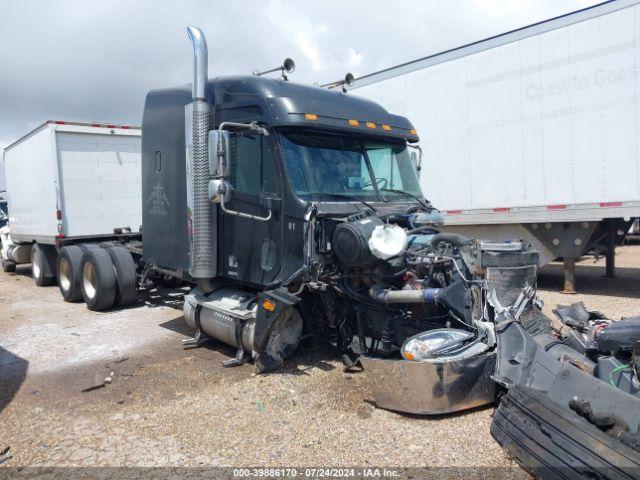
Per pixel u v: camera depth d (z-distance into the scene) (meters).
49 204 10.21
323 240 4.86
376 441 3.77
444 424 3.95
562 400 3.21
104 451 3.78
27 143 11.16
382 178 5.76
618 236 10.27
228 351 5.98
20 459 3.69
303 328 5.42
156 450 3.77
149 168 6.88
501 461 3.42
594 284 9.90
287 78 5.67
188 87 6.16
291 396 4.59
